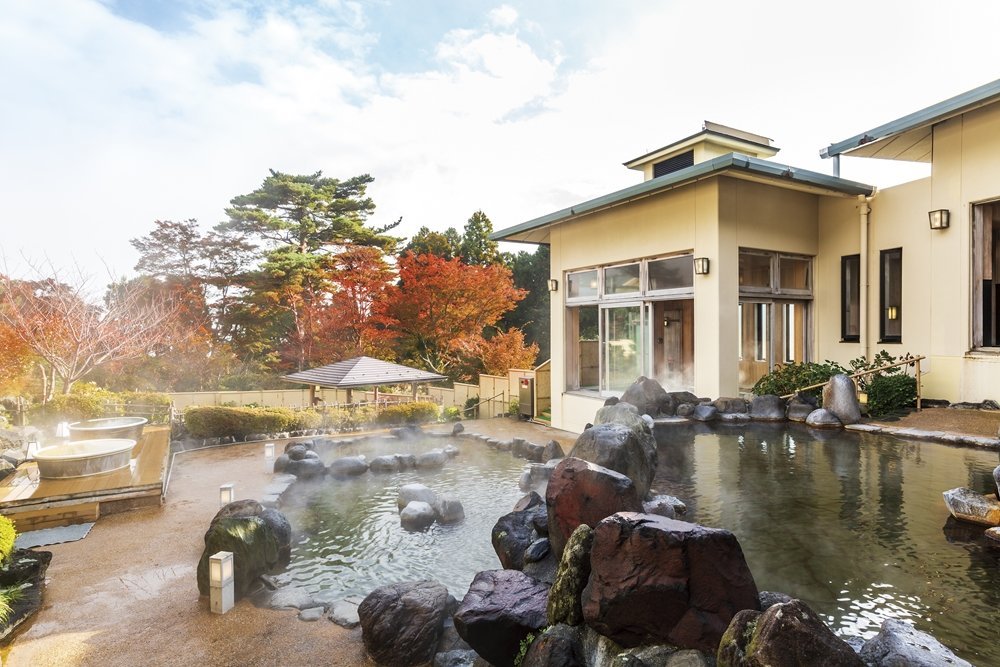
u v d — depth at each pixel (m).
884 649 2.47
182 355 21.02
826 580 3.43
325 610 4.09
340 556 5.32
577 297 12.12
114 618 4.02
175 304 22.41
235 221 25.05
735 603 2.46
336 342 23.23
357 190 28.72
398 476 8.52
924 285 8.87
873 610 3.08
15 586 4.35
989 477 5.25
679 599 2.44
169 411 13.14
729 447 6.91
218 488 7.87
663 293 10.02
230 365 23.09
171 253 24.75
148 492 6.94
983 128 7.80
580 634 2.82
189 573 4.89
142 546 5.60
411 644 3.35
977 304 8.06
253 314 24.92
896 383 8.22
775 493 5.12
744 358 10.48
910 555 3.75
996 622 2.92
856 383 8.96
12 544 4.64
